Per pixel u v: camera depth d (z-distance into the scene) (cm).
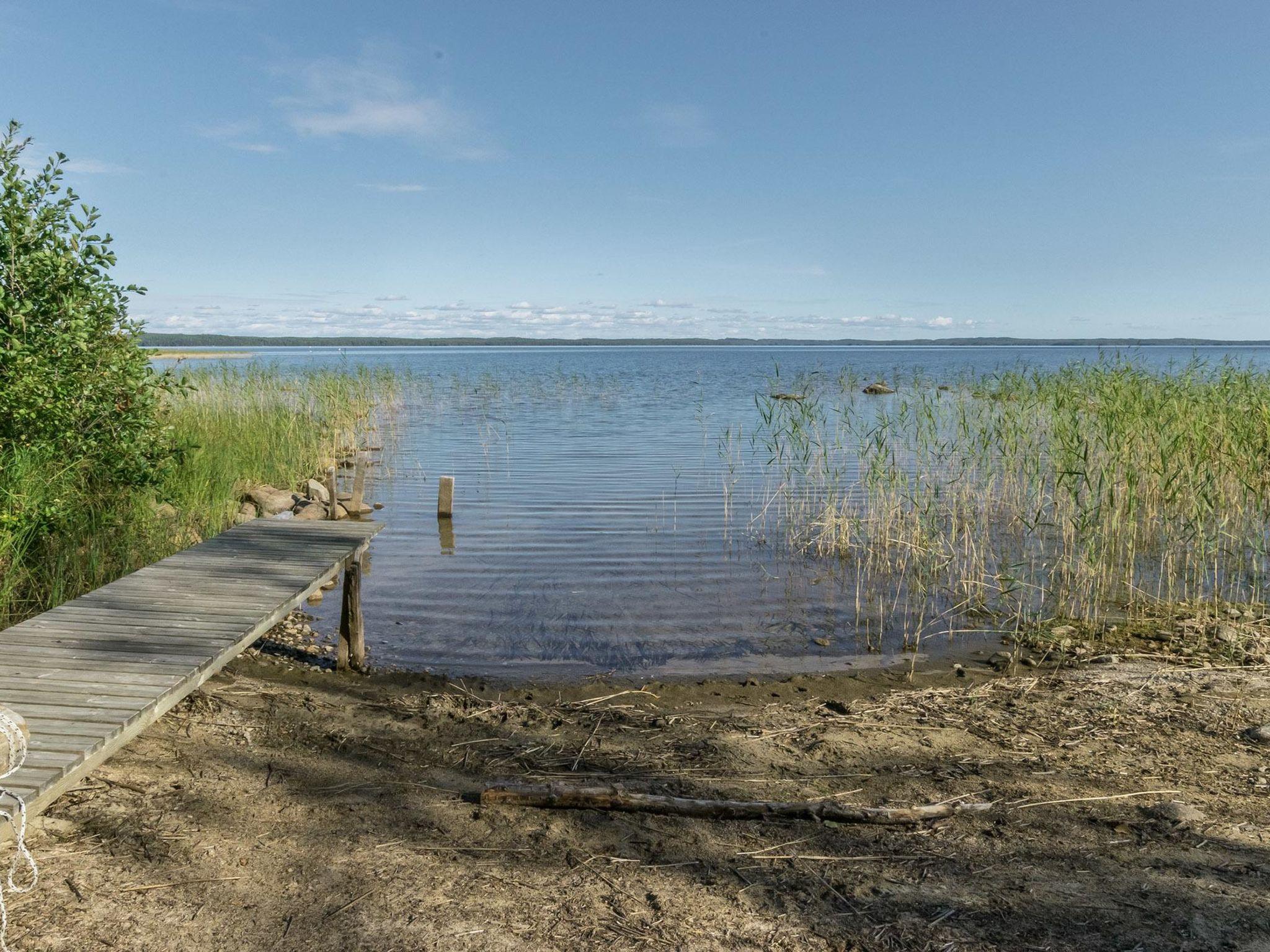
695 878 376
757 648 755
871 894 363
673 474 1680
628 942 328
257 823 417
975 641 777
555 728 564
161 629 525
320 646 749
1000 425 1316
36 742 361
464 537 1165
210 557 714
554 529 1208
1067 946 322
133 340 823
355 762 500
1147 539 1069
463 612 848
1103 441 1130
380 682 664
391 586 933
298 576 652
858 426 2223
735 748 529
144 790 444
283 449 1593
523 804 443
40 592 724
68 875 361
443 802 448
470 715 587
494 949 322
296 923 336
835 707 609
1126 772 485
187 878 365
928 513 1063
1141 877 371
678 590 926
